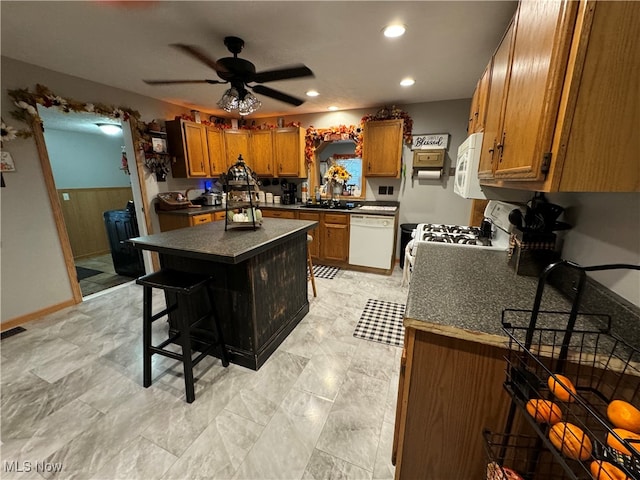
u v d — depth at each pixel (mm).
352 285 3463
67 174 4547
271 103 3703
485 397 946
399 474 1134
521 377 800
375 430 1490
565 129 706
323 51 2123
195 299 2076
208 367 1973
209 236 2055
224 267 1891
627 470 517
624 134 677
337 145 4398
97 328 2461
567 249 1263
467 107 3461
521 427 930
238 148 4340
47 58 2273
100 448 1369
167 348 2180
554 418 693
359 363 2021
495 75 1415
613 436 542
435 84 2900
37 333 2373
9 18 1675
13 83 2314
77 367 1955
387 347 2209
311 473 1276
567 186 732
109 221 3744
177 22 1725
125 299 3053
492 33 1840
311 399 1689
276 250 2139
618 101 666
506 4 1524
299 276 2555
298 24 1741
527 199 1824
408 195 3992
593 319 916
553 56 722
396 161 3730
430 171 3732
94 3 1530
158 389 1757
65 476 1245
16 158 2404
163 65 2412
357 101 3598
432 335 951
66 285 2830
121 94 3109
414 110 3693
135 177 3416
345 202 4332
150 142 3453
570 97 688
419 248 1893
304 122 4375
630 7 621
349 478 1257
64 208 4488
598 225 1037
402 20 1701
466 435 1007
